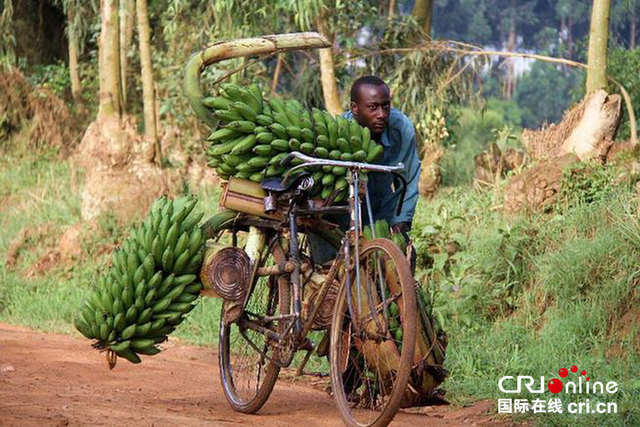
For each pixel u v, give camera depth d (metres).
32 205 16.81
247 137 5.81
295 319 5.68
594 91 11.71
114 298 5.86
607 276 8.99
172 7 15.88
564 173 10.70
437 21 58.38
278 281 5.86
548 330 8.76
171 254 5.88
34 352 8.88
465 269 9.98
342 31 15.08
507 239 10.00
